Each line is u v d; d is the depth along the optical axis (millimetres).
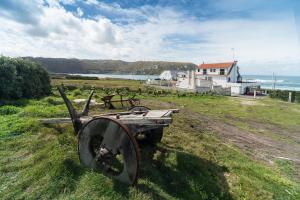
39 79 13695
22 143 5020
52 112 8172
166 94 25844
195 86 34688
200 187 4023
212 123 11281
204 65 48031
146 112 4934
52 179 3557
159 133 5531
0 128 5801
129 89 27094
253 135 9641
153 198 3316
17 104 9695
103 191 3330
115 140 3455
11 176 3678
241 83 37875
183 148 5949
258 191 4375
